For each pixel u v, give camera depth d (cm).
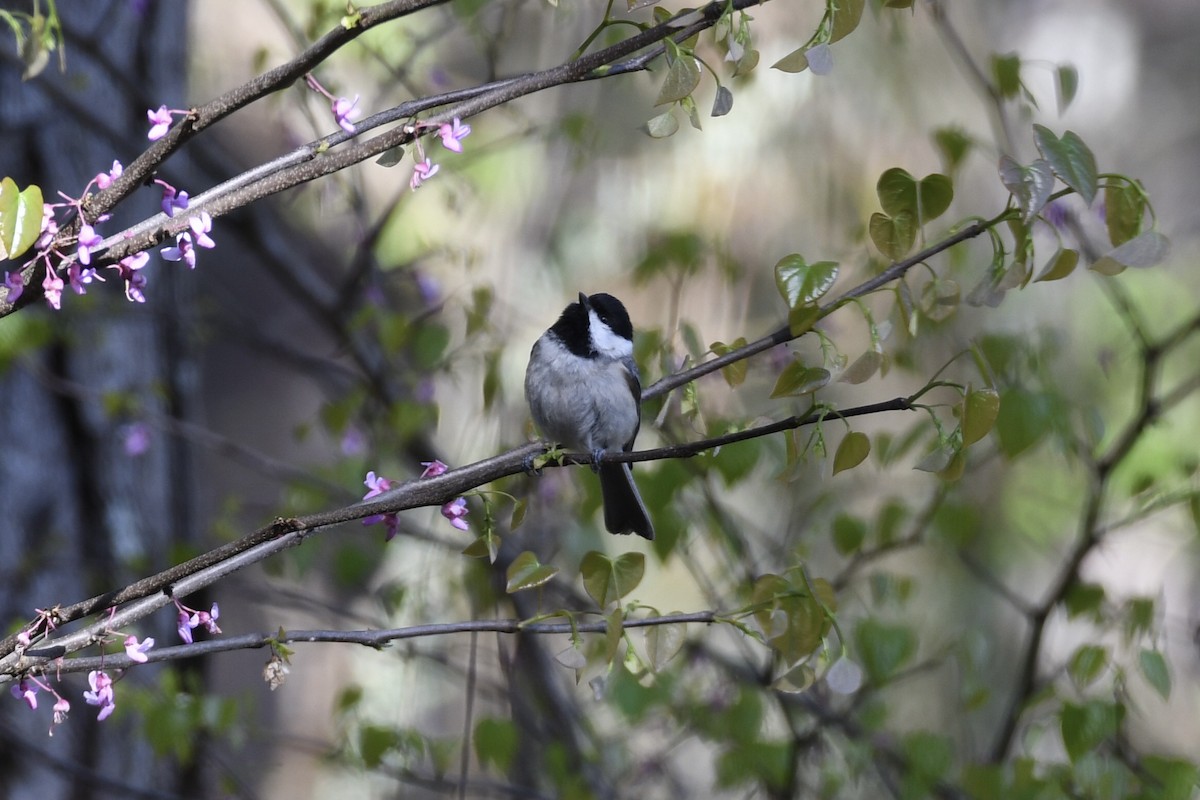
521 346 1450
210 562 495
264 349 1169
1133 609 779
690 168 1465
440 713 1445
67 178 1046
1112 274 508
